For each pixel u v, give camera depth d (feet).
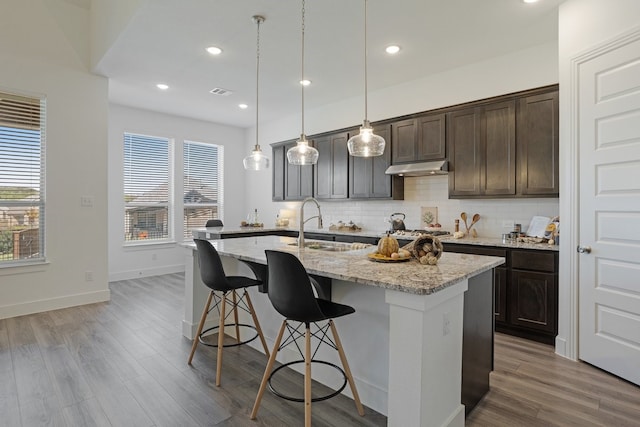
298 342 8.56
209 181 22.86
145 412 6.78
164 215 20.83
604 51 8.32
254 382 7.97
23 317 12.47
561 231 9.48
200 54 12.42
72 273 13.84
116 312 13.15
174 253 20.99
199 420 6.54
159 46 11.81
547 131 11.10
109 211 18.63
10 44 12.47
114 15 11.53
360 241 15.40
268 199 22.77
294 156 10.07
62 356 9.24
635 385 7.83
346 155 17.17
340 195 17.48
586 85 8.77
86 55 14.07
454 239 12.68
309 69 13.83
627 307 7.96
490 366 7.74
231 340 10.53
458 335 6.23
